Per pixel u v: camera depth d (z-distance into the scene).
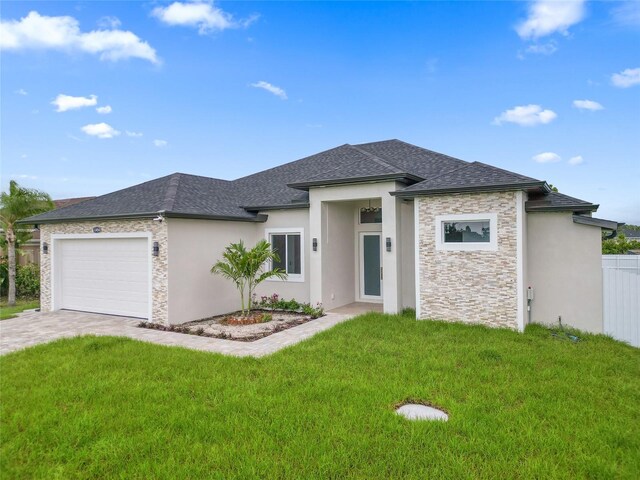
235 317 12.70
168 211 11.71
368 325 11.20
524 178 10.74
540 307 11.62
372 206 15.94
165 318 11.98
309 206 14.30
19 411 5.67
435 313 11.81
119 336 10.28
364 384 6.64
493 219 10.96
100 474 4.27
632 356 8.78
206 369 7.45
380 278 15.85
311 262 14.13
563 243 11.37
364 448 4.67
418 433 4.97
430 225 11.88
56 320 12.80
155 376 7.12
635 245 23.11
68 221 14.20
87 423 5.27
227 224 14.34
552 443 4.79
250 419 5.41
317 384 6.61
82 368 7.54
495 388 6.50
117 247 13.38
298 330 11.12
